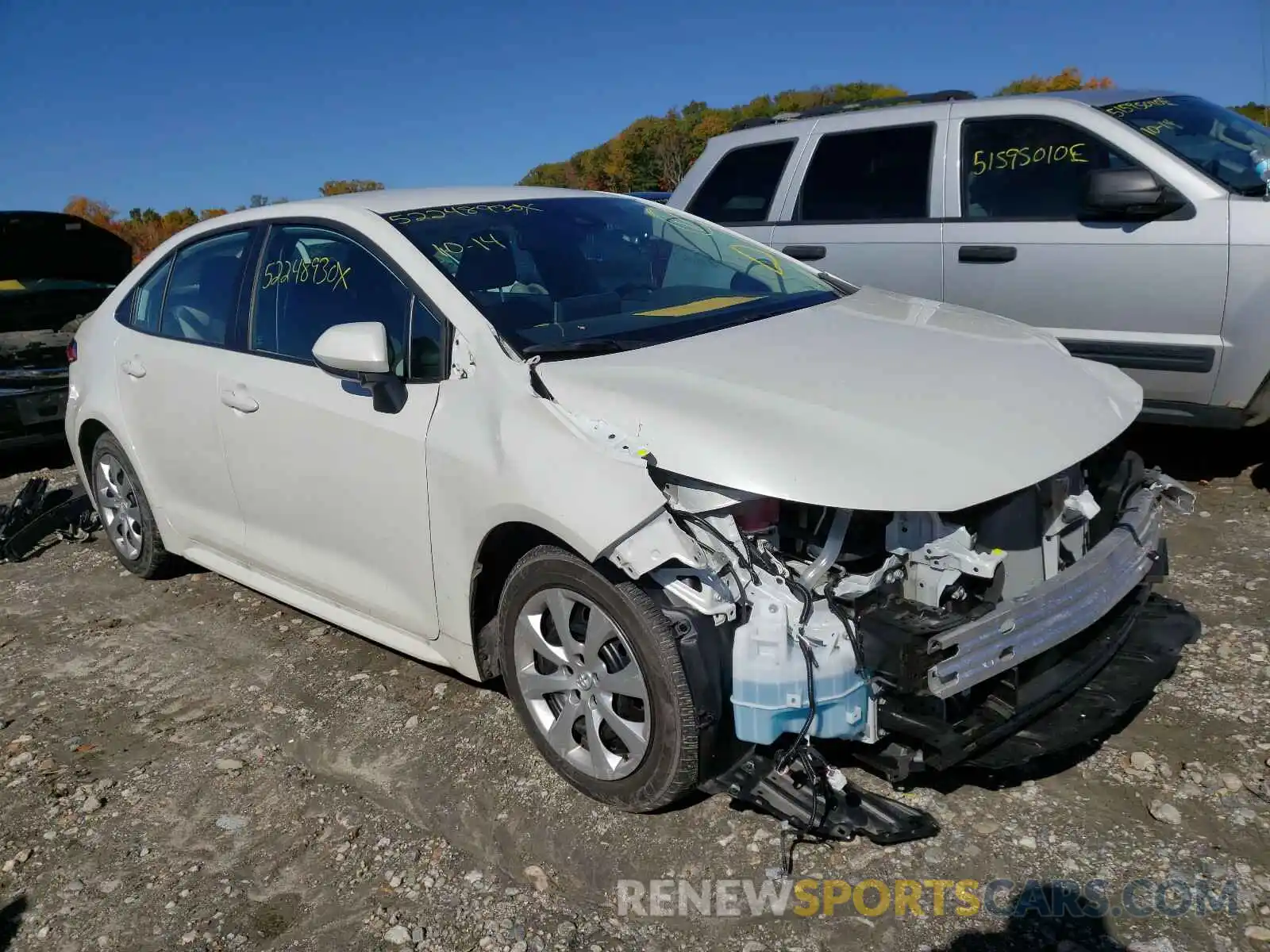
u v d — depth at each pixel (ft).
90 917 8.83
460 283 10.80
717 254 13.35
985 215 18.03
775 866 8.73
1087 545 10.00
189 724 11.96
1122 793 9.30
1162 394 16.47
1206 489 16.99
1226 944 7.57
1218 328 15.57
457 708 11.68
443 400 10.26
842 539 8.44
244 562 13.83
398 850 9.36
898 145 19.31
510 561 10.43
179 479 14.51
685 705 8.51
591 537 8.52
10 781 10.99
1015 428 8.94
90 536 19.21
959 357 10.23
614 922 8.29
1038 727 8.91
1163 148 16.19
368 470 11.00
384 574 11.37
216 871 9.30
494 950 8.07
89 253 26.27
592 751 9.48
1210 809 9.01
